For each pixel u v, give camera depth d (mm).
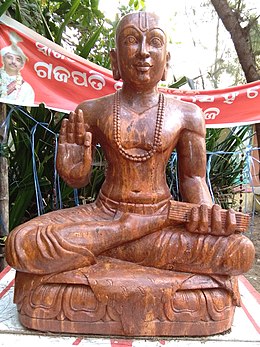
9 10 3209
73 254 1619
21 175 3301
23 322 1650
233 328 1719
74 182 1835
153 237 1712
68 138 1819
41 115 3189
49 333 1622
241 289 2170
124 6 4609
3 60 2691
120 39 1815
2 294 1995
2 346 1529
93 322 1612
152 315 1606
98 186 3586
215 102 3105
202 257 1647
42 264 1591
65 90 2871
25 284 1634
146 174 1828
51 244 1597
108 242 1691
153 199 1812
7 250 1600
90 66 2869
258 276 3822
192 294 1631
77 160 1809
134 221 1719
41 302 1610
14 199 3314
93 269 1657
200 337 1632
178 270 1688
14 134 3262
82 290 1613
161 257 1682
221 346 1570
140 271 1665
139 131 1812
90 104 1916
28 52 2742
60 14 4109
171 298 1606
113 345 1557
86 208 1870
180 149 1923
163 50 1825
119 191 1828
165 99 1902
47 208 3395
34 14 3484
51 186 3432
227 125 3143
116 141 1799
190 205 1688
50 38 3363
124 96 1896
